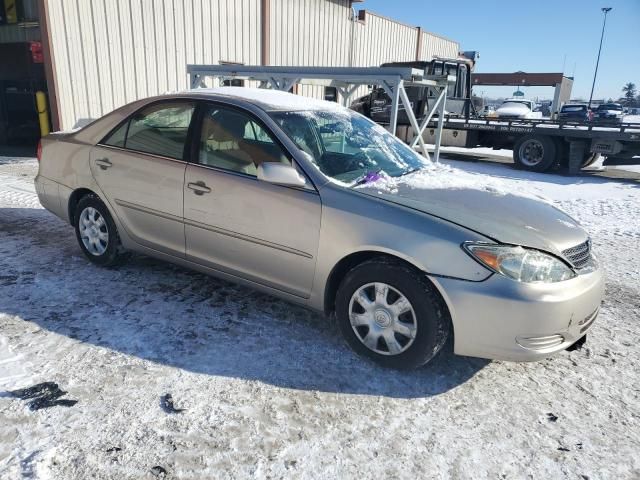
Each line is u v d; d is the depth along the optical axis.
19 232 5.38
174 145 3.79
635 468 2.36
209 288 4.08
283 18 15.44
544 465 2.35
